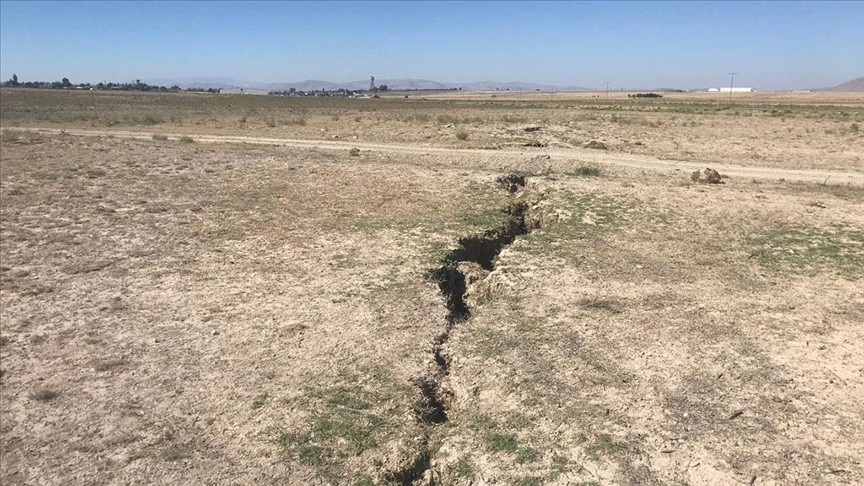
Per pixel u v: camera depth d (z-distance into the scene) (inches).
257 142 1327.5
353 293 406.3
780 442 239.8
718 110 2568.9
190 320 365.4
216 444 243.4
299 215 620.1
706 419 256.2
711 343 326.3
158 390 284.0
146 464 230.8
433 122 1935.3
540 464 230.5
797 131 1535.4
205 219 605.9
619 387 282.4
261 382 291.0
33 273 445.1
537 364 306.0
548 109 2770.7
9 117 2082.9
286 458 234.4
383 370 302.7
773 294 398.0
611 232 542.6
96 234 549.6
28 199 674.2
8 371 302.0
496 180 787.4
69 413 265.3
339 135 1503.4
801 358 308.8
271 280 434.0
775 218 587.8
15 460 233.5
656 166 943.0
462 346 331.6
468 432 254.5
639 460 230.5
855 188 771.4
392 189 743.7
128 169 890.7
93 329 352.5
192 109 2775.6
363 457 236.4
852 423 251.4
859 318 357.7
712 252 486.6
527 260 470.9
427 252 489.4
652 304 381.7
